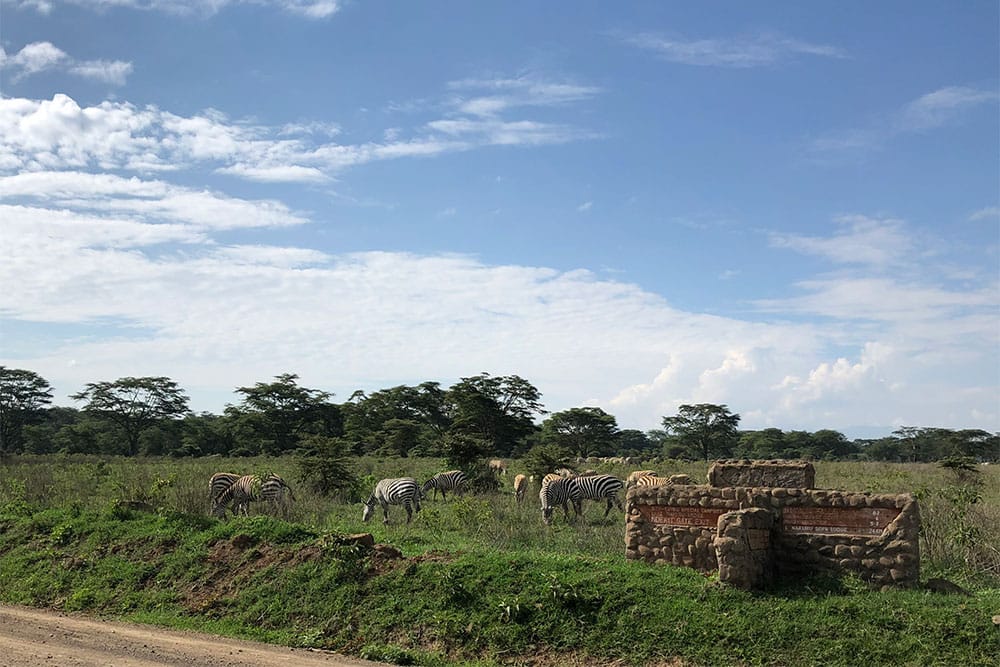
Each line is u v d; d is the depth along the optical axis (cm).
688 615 1056
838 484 2483
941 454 7194
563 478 2061
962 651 929
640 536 1273
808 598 1071
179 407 7844
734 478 1278
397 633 1141
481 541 1548
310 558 1350
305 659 1035
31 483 2431
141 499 1839
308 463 2508
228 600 1292
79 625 1212
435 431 7088
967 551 1327
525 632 1089
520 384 6544
